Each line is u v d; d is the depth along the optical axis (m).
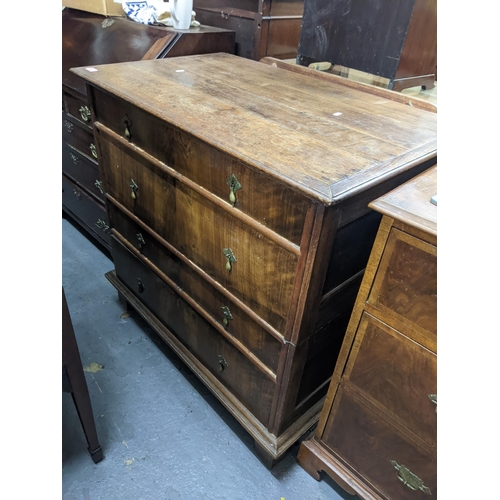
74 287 1.68
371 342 0.78
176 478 1.07
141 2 1.51
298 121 0.90
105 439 1.14
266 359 0.95
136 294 1.44
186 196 0.95
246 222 0.80
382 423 0.85
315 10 1.28
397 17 1.11
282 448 1.03
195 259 1.03
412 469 0.84
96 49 1.51
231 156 0.75
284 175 0.67
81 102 1.47
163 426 1.19
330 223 0.69
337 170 0.70
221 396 1.15
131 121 1.02
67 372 0.89
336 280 0.83
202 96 0.99
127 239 1.33
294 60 1.50
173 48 1.35
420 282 0.66
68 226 2.05
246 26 1.45
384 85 1.22
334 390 0.91
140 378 1.33
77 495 1.02
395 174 0.72
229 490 1.05
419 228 0.60
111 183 1.26
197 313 1.14
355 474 0.98
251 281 0.88
